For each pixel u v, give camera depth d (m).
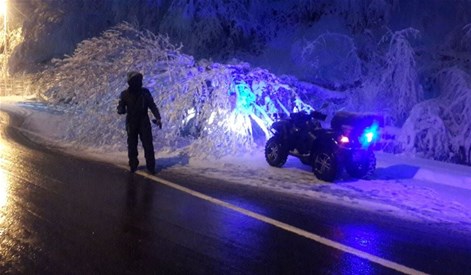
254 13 20.38
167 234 6.40
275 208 7.83
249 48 20.28
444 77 14.83
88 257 5.54
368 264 5.71
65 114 16.25
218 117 12.33
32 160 10.78
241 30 20.08
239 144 12.52
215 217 7.21
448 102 13.73
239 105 12.68
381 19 17.88
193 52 20.16
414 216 7.83
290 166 11.16
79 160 10.99
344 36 16.66
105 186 8.74
